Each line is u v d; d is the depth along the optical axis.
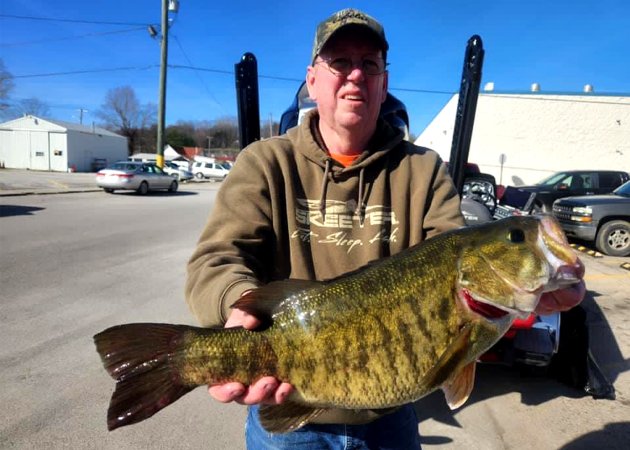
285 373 1.61
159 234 11.43
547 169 31.12
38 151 50.53
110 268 7.76
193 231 12.05
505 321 1.69
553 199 16.50
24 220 12.77
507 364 3.80
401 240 2.04
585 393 3.91
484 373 4.29
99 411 3.43
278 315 1.62
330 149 2.14
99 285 6.72
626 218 10.97
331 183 2.04
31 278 6.96
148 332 1.60
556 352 3.72
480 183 8.16
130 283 6.87
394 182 2.07
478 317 1.67
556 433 3.35
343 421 1.89
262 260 2.07
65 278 7.03
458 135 4.41
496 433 3.35
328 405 1.62
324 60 2.05
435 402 3.79
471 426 3.44
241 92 4.82
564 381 4.06
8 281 6.76
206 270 1.79
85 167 52.81
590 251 11.24
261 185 2.01
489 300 1.67
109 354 1.55
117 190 25.31
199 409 3.58
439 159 2.17
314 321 1.60
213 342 1.61
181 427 3.32
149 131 89.56
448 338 1.65
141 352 1.58
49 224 12.23
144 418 1.55
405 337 1.62
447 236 1.75
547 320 3.73
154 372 1.58
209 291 1.72
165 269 7.78
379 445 2.00
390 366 1.61
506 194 9.23
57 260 8.19
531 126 31.30
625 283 7.89
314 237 2.04
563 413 3.61
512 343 3.70
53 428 3.21
